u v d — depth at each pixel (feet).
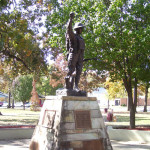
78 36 25.58
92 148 22.16
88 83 90.38
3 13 46.01
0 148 27.61
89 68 42.73
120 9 41.65
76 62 25.45
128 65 40.11
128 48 38.17
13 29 46.96
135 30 36.55
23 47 48.49
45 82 158.81
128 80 42.91
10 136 34.91
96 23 39.86
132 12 40.11
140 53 38.73
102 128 23.47
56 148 20.84
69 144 21.30
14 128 35.63
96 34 38.27
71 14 23.27
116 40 38.32
